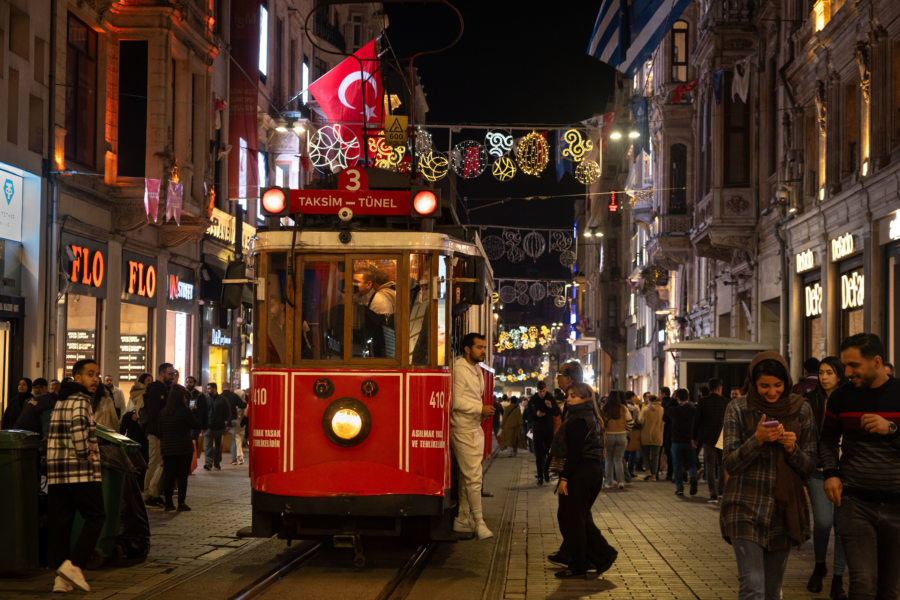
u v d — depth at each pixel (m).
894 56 20.23
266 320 10.16
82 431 9.05
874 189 20.30
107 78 24.45
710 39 29.66
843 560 8.70
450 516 10.48
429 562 10.67
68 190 21.95
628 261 61.12
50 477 9.04
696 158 32.03
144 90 25.00
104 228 23.94
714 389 16.98
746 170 29.42
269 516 9.99
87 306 23.50
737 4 29.44
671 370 43.22
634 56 15.87
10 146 19.73
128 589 8.91
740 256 31.09
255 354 10.22
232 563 10.31
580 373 10.06
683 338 41.06
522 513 15.29
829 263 23.61
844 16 21.80
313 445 9.91
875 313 20.41
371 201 10.31
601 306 66.56
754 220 29.14
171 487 14.45
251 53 33.22
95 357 23.89
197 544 11.54
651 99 37.88
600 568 9.87
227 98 33.09
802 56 24.91
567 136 21.91
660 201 36.72
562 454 9.86
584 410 9.91
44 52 21.20
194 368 31.16
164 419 14.43
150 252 27.23
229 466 23.48
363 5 52.72
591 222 76.38
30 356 20.64
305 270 10.16
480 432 10.70
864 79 21.02
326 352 10.06
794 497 6.12
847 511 6.52
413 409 9.91
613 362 66.31
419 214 10.21
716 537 12.54
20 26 20.44
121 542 10.27
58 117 21.73
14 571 9.52
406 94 44.84
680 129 35.69
